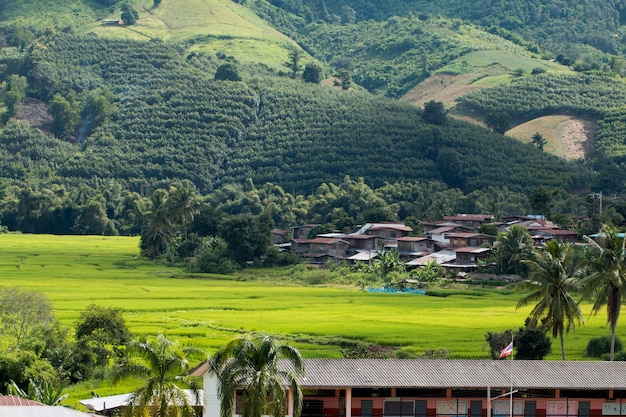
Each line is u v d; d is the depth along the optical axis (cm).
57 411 9950
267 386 10750
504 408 12850
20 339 16225
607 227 17900
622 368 13238
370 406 12538
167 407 10925
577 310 17462
